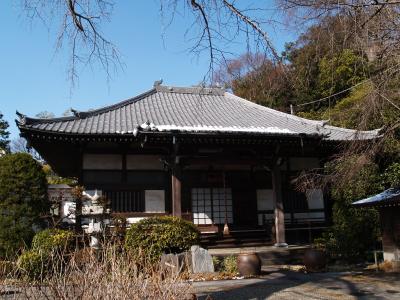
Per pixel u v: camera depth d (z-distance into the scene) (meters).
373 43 6.39
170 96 21.47
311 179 12.48
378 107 6.98
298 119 19.09
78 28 5.82
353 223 13.89
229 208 16.81
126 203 14.99
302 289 8.95
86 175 14.88
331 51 6.39
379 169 14.70
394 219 11.86
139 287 3.95
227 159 15.02
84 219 13.66
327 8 6.01
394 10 6.11
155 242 11.60
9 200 11.73
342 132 17.44
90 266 4.07
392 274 10.70
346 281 9.83
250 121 17.98
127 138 14.20
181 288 4.32
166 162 14.48
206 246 15.02
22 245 11.20
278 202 15.24
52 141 14.00
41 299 4.20
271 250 14.04
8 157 12.20
